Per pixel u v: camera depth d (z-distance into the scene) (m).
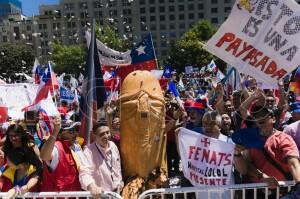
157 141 5.26
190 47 69.50
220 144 4.41
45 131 7.22
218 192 4.33
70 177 4.60
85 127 5.83
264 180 4.29
